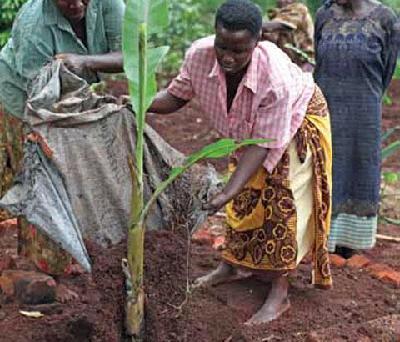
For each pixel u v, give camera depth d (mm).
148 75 4133
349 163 5387
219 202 4344
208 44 4465
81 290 4832
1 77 4715
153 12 4184
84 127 4270
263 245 4668
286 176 4586
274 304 4707
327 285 4785
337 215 5441
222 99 4473
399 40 5336
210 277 4926
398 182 7090
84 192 4289
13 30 4680
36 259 4688
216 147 4109
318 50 5398
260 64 4387
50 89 4242
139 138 4086
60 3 4477
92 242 4332
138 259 4176
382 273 5230
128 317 4254
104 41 4625
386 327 4523
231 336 4547
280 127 4398
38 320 4586
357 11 5320
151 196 4422
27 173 4195
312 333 4473
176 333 4383
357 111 5332
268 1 8078
